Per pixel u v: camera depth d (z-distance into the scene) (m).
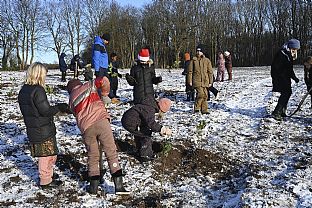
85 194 5.53
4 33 54.00
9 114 10.27
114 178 5.46
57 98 13.19
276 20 65.19
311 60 10.89
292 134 8.62
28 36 55.12
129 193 5.58
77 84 5.84
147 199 5.45
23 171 6.33
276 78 10.04
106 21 60.47
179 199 5.48
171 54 59.41
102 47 11.11
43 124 5.52
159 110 6.65
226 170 6.57
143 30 62.94
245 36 66.19
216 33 62.09
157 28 60.28
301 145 7.79
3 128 8.83
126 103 12.34
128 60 61.88
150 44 61.44
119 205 5.27
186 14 57.22
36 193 5.55
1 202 5.27
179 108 11.86
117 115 10.27
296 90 16.38
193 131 8.73
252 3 65.31
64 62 21.55
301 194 5.23
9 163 6.65
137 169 6.45
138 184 5.93
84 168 6.39
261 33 65.94
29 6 54.78
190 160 6.86
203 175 6.38
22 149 7.35
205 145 7.77
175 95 14.90
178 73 31.52
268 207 4.84
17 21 54.47
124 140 7.69
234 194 5.61
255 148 7.64
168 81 21.52
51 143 5.61
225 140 8.16
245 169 6.54
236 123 9.75
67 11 59.53
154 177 6.20
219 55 21.56
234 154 7.30
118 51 61.38
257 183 5.71
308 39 60.97
